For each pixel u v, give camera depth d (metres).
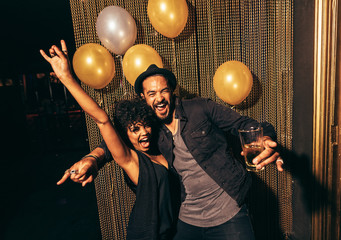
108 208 1.95
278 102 1.95
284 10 1.84
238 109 1.95
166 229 1.18
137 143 1.17
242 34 1.90
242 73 1.58
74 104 6.93
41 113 6.84
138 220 1.12
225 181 1.23
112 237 1.97
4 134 5.67
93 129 1.87
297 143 1.89
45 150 5.91
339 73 1.66
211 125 1.29
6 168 4.92
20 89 6.05
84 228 2.47
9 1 4.48
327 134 1.71
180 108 1.27
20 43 5.59
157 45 1.84
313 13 1.63
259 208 2.04
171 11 1.49
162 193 1.15
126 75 1.58
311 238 1.83
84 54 1.52
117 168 1.92
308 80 1.73
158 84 1.16
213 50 1.90
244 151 1.09
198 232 1.26
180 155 1.26
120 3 1.77
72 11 1.75
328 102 1.68
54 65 0.88
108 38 1.54
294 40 1.82
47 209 2.97
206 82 1.92
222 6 1.86
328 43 1.61
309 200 1.82
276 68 1.92
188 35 1.85
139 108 1.15
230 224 1.19
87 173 0.99
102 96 1.84
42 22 5.20
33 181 4.04
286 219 2.05
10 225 2.65
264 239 2.06
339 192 1.80
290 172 2.00
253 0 1.86
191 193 1.26
